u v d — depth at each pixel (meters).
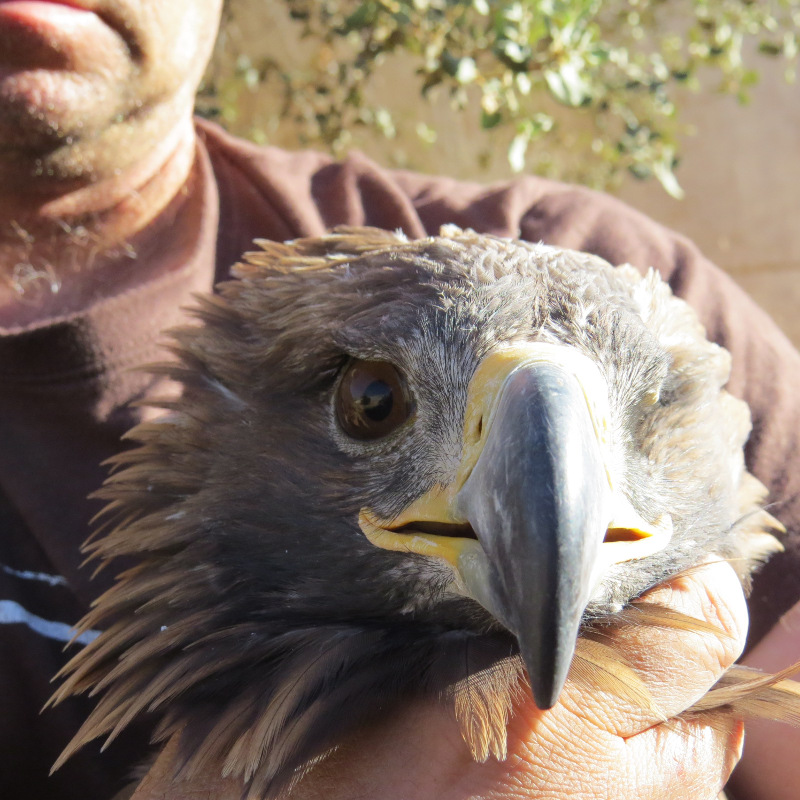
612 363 0.23
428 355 0.23
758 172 1.11
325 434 0.24
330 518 0.24
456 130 0.92
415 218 0.35
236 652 0.25
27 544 0.29
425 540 0.23
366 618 0.25
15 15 0.27
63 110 0.28
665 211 1.12
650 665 0.24
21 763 0.29
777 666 0.29
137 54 0.29
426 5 0.59
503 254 0.24
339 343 0.24
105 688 0.27
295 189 0.34
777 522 0.30
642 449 0.24
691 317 0.27
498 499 0.21
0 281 0.30
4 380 0.28
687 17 0.93
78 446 0.29
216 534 0.25
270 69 0.78
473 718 0.23
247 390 0.26
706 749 0.24
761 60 1.09
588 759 0.23
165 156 0.31
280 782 0.23
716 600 0.25
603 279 0.24
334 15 0.73
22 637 0.29
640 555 0.23
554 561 0.20
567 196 0.38
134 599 0.26
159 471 0.26
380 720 0.24
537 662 0.20
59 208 0.30
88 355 0.28
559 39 0.54
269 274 0.27
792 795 0.29
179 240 0.32
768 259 1.12
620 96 0.74
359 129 0.87
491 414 0.22
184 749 0.24
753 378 0.33
